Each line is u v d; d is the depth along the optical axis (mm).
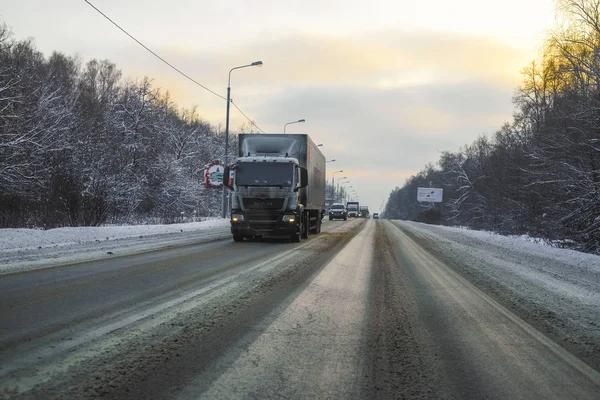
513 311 6973
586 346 5238
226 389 3635
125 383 3680
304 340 5055
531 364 4551
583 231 21484
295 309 6523
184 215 39812
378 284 9023
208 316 5957
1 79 25594
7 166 23875
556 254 17297
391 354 4707
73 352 4363
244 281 8719
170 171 39438
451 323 6102
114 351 4441
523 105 40906
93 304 6402
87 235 17375
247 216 18000
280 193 18016
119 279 8469
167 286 7949
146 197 36188
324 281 9047
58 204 21438
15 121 25016
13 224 20531
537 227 29172
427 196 91875
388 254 15016
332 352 4684
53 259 10867
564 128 23734
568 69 23938
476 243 22219
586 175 21453
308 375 4020
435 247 18609
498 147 45250
